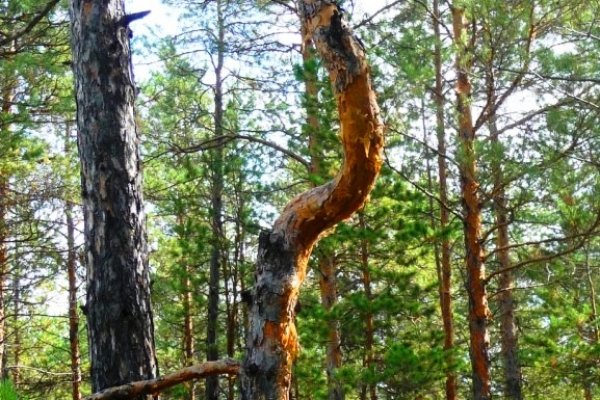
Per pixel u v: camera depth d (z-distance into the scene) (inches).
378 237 426.0
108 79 167.9
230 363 129.0
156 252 684.1
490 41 354.9
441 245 597.6
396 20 484.4
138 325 159.8
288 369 111.5
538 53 347.9
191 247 521.3
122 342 157.4
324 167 432.5
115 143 165.6
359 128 102.7
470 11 350.9
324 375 534.9
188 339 658.2
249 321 112.8
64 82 471.8
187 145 574.6
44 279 586.6
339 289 576.7
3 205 514.3
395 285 483.8
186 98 564.1
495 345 719.7
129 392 133.6
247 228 499.2
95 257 161.5
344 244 512.4
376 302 410.3
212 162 500.4
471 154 372.8
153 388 133.2
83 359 823.1
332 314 417.7
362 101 101.7
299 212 111.7
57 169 539.5
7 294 666.2
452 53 381.1
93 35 168.7
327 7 100.3
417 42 397.4
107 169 163.8
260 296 111.5
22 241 511.8
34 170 532.7
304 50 499.2
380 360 477.7
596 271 608.1
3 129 435.8
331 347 458.6
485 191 409.7
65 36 455.8
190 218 531.8
